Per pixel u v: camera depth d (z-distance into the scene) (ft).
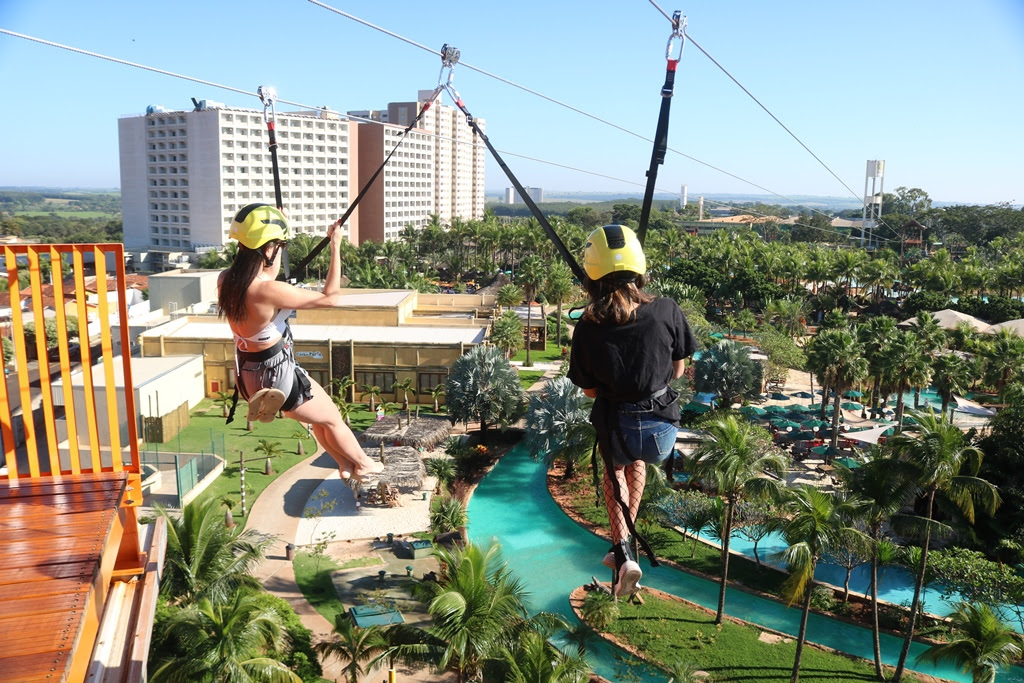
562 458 164.14
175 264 529.04
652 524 147.02
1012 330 267.80
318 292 15.92
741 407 218.79
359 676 89.45
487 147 18.29
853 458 178.81
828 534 94.99
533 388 243.81
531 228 488.85
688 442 177.06
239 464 174.91
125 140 540.52
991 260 498.69
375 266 403.54
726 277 398.21
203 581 89.30
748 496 111.24
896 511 101.50
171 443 187.52
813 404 239.30
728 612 120.67
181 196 532.32
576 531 151.23
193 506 89.86
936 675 103.76
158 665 71.72
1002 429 137.69
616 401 13.82
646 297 13.92
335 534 142.10
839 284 387.14
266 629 77.15
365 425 204.64
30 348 208.95
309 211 568.82
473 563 73.00
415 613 114.11
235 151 521.24
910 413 99.30
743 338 330.54
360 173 614.75
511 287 313.53
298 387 16.30
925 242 602.44
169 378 192.54
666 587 128.67
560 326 325.21
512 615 72.90
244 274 15.44
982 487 94.99
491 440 198.49
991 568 112.16
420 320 275.18
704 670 103.35
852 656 107.45
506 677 66.74
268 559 131.75
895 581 130.82
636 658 106.63
